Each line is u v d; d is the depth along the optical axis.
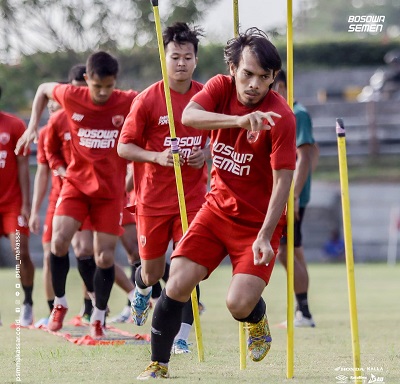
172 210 20.73
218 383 16.48
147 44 73.38
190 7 72.06
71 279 47.94
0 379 17.48
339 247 73.50
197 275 16.61
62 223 24.48
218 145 16.62
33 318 29.45
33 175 72.00
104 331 24.41
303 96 111.69
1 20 71.81
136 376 17.62
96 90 23.95
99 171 24.31
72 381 17.11
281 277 52.94
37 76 75.94
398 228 75.19
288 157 15.99
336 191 76.81
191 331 26.27
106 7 71.38
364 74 112.00
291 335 17.09
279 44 96.12
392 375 17.91
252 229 16.48
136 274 21.11
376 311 32.69
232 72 16.30
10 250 71.06
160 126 21.02
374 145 93.62
